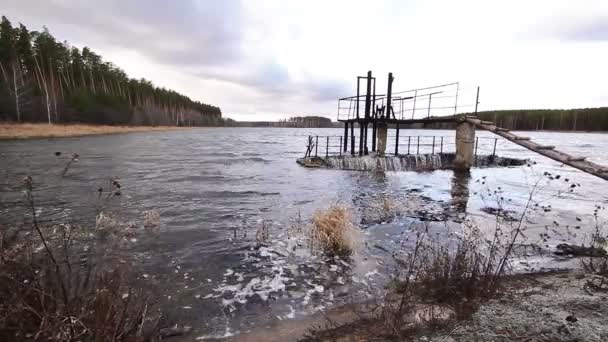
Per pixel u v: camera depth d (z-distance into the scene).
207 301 4.84
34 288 2.92
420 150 41.16
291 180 16.95
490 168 22.48
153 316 4.29
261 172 19.78
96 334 2.75
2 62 55.81
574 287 4.65
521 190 14.68
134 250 6.88
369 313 4.29
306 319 4.31
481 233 7.77
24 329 2.79
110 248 6.88
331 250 6.97
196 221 9.23
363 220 9.35
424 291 4.61
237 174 18.73
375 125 24.03
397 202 11.36
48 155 23.70
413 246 7.21
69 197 11.66
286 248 7.14
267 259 6.54
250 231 8.30
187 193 13.15
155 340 3.72
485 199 12.57
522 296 4.34
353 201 12.05
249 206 11.16
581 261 5.70
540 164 25.95
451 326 3.56
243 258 6.59
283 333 3.96
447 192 14.07
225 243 7.45
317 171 20.42
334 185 15.62
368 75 23.28
